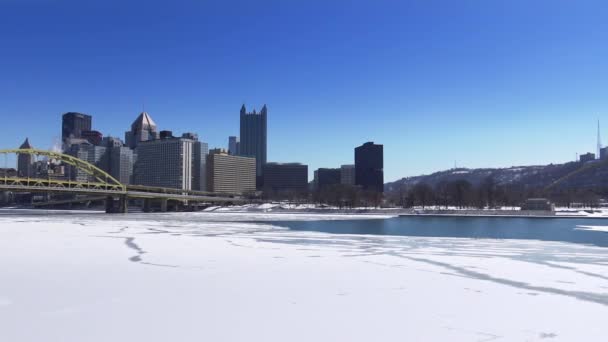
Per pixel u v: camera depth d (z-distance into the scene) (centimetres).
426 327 2239
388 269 3988
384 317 2412
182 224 12238
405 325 2270
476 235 9225
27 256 4688
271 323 2292
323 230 10962
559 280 3506
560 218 18112
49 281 3325
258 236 7912
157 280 3381
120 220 14675
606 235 9056
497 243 6844
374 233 9862
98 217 17475
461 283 3353
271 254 5038
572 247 6222
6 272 3700
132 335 2092
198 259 4538
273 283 3297
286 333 2136
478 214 19738
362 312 2509
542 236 8888
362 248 5909
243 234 8412
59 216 18300
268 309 2558
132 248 5503
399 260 4625
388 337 2086
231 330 2177
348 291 3044
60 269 3866
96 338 2050
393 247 6094
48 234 7719
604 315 2470
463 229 11256
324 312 2505
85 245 5822
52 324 2252
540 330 2200
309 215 19688
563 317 2427
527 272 3884
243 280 3403
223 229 10025
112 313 2450
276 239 7288
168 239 6894
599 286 3266
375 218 17550
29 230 8706
